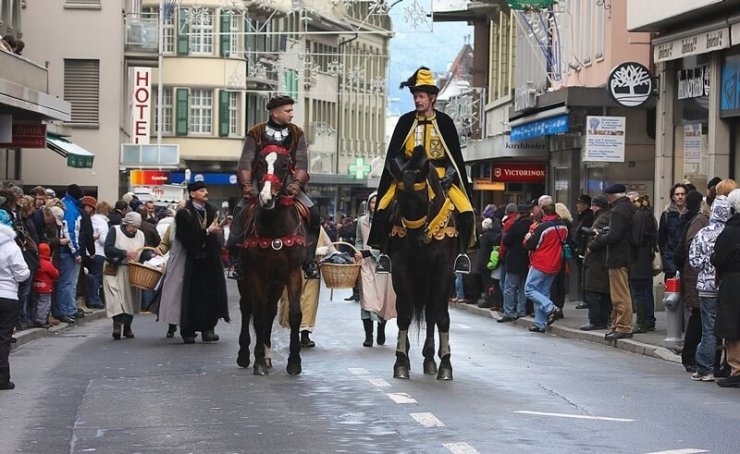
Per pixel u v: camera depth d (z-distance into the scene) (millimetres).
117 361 18156
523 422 12102
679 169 29391
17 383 15688
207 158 75750
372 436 11336
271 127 15789
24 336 21328
